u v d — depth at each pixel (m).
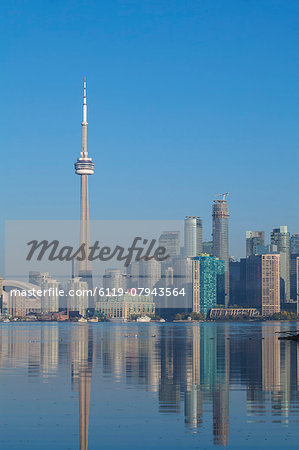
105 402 67.25
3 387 78.56
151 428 54.59
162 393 73.88
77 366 109.06
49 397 70.50
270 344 196.88
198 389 77.44
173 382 84.69
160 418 58.72
